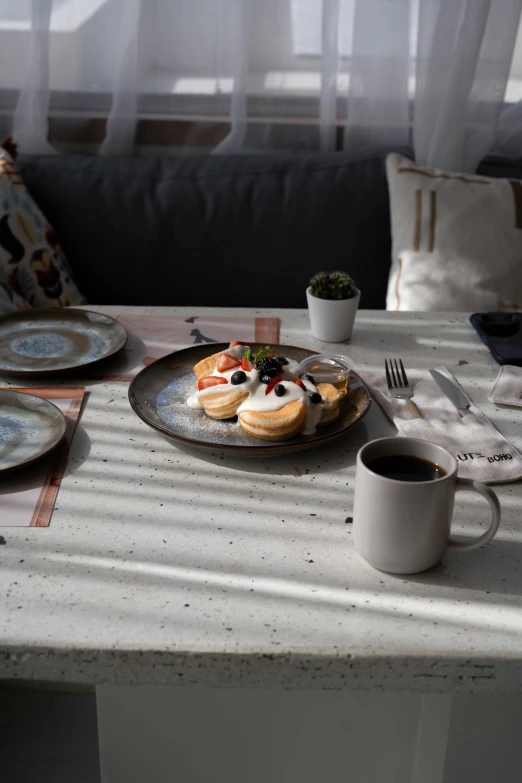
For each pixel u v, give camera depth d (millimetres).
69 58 2137
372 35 2096
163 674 710
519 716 973
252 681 713
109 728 973
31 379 1211
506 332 1402
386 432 1080
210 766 1002
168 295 2088
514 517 896
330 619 736
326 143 2229
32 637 704
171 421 1065
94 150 2260
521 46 2166
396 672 706
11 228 1843
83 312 1419
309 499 927
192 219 2043
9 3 2029
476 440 1047
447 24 2016
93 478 954
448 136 2125
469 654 698
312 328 1398
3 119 2184
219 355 1154
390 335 1425
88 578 782
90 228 2035
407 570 792
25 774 1473
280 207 2047
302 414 1002
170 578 786
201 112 2219
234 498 924
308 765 1002
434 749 937
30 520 868
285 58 2156
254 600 759
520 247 1899
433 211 1924
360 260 2064
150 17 2098
